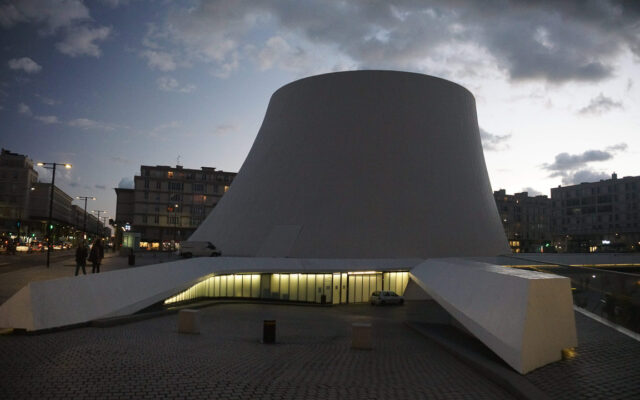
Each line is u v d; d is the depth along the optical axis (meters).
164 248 76.56
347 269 26.86
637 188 78.25
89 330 12.04
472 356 9.70
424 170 33.91
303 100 36.25
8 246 52.62
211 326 14.59
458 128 36.72
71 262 37.25
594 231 84.19
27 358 8.48
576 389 6.98
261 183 35.69
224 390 7.05
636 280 10.09
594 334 10.53
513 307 8.76
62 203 127.25
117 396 6.54
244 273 24.53
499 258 21.36
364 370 8.90
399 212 32.28
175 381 7.40
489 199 37.72
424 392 7.39
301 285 25.92
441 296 13.84
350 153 33.53
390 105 34.59
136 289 15.77
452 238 33.00
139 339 11.00
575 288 13.70
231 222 35.81
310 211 32.50
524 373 7.84
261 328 14.70
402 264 29.06
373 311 23.14
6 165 95.50
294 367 8.89
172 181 79.25
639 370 7.81
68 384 6.99
